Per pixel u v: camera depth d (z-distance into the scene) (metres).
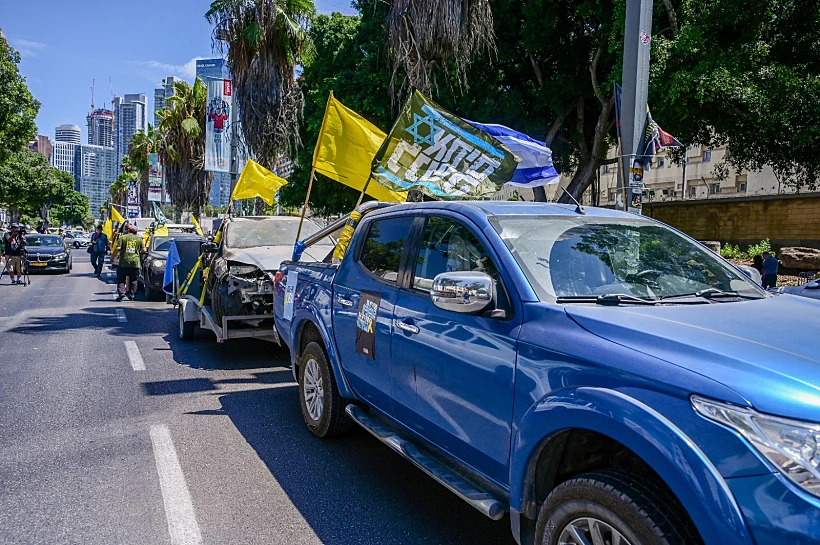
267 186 11.09
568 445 2.78
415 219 4.19
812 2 12.80
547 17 15.48
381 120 17.58
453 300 3.04
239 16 17.02
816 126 11.98
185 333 9.70
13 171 47.09
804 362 2.24
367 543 3.56
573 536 2.49
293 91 18.08
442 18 11.40
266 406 6.26
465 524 3.80
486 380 3.05
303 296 5.41
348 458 4.86
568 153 21.91
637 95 8.66
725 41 13.24
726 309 2.95
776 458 1.95
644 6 8.55
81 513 3.90
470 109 16.75
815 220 17.91
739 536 1.93
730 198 20.44
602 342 2.58
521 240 3.37
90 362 8.28
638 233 3.77
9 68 28.97
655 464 2.17
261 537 3.62
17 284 20.17
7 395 6.61
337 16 20.73
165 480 4.41
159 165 37.97
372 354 4.16
